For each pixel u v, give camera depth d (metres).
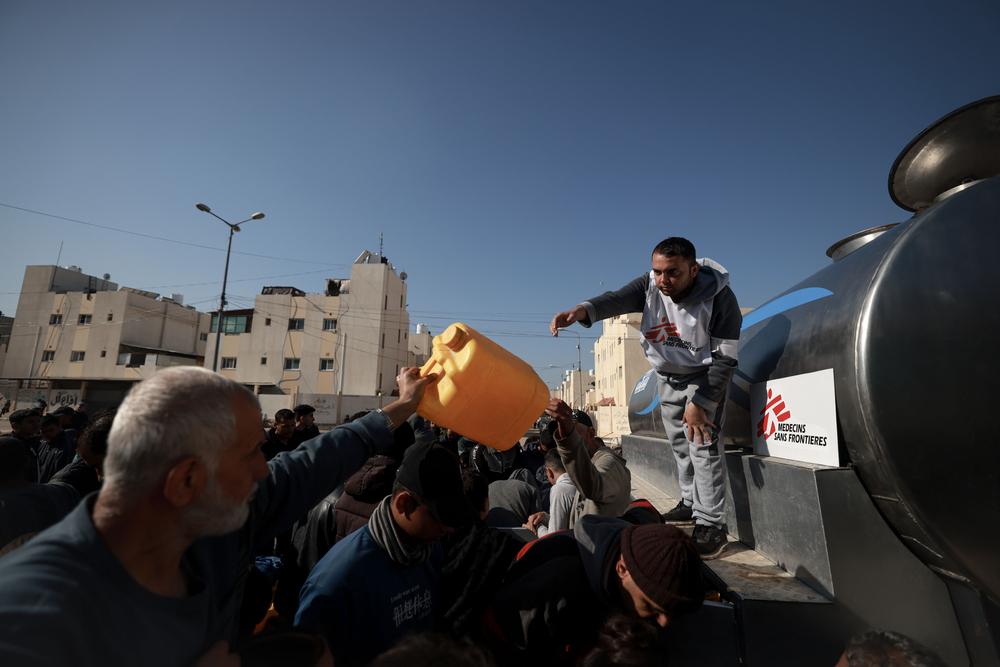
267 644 1.02
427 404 1.92
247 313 44.69
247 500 1.06
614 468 2.68
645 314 2.74
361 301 44.12
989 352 1.62
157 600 0.93
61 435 6.68
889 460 1.70
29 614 0.75
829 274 2.37
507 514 4.10
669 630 1.84
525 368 1.90
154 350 47.06
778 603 1.78
